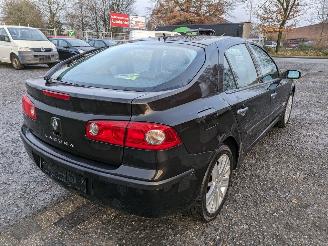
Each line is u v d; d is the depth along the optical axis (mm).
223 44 3344
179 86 2545
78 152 2471
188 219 2926
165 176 2240
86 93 2346
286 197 3371
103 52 3416
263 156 4457
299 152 4629
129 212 2361
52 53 13727
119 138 2219
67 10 50312
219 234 2750
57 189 3400
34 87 2727
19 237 2656
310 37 49281
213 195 2865
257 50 4262
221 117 2771
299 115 6727
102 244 2605
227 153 2967
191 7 43656
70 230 2760
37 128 2803
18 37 13398
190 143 2393
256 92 3656
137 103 2174
